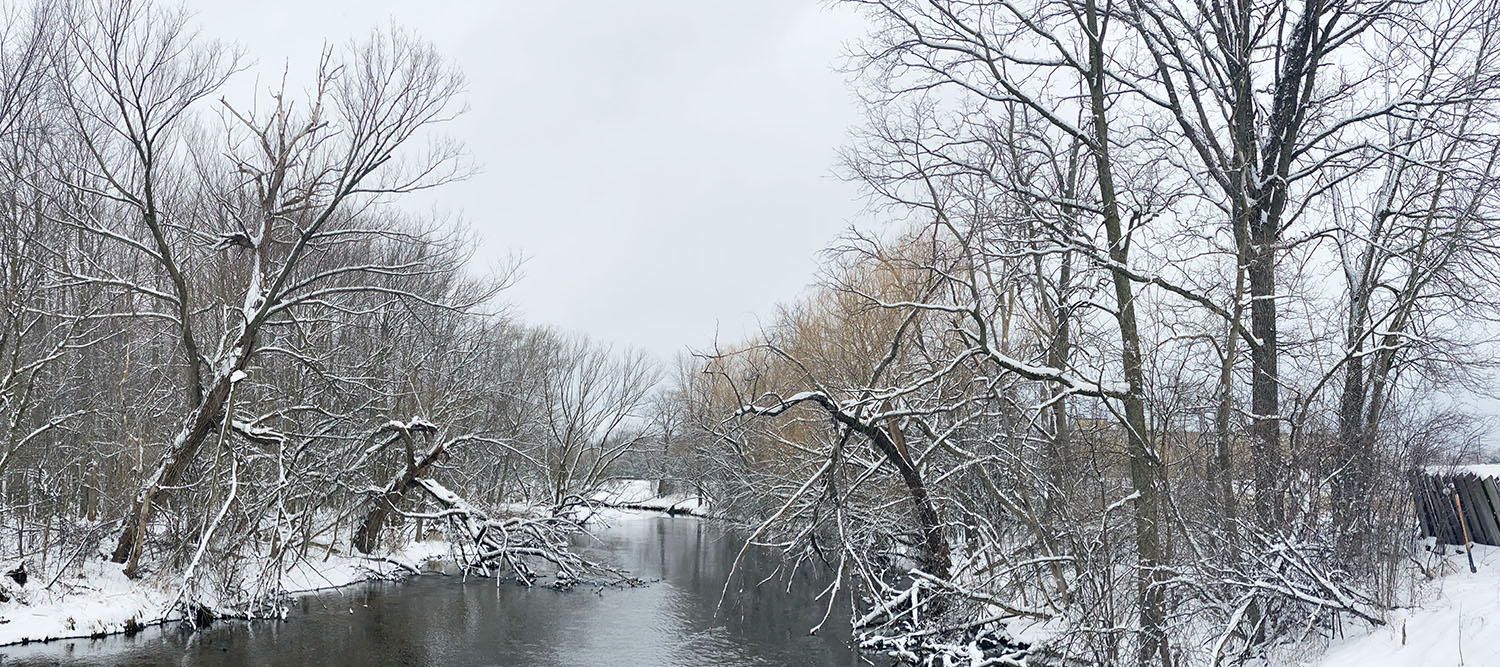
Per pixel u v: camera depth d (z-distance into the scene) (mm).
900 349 22812
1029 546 15344
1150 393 13055
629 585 26203
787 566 30875
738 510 35719
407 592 24047
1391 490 12188
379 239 30719
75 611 17156
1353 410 14664
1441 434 14070
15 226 18312
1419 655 9438
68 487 21828
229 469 21047
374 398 26547
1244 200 13203
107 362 23828
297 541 23938
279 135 21531
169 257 19156
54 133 19656
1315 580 11469
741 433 25922
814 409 23578
